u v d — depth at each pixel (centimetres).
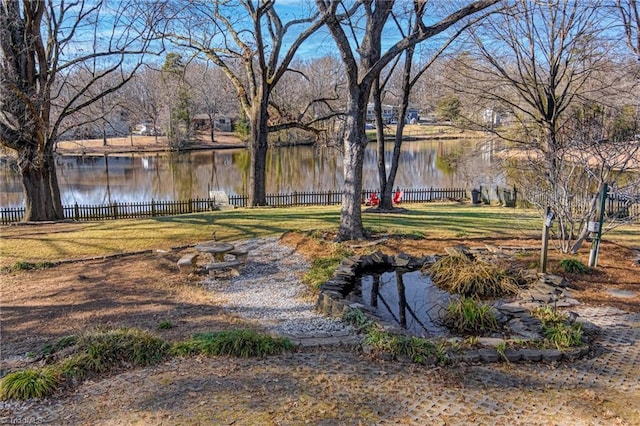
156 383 419
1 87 1390
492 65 1627
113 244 1074
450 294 696
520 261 831
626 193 857
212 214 1455
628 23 1055
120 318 643
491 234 1071
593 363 469
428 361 461
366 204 1958
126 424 351
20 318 656
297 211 1531
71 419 361
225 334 514
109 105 2083
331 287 714
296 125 2000
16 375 420
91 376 441
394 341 489
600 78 1498
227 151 5088
